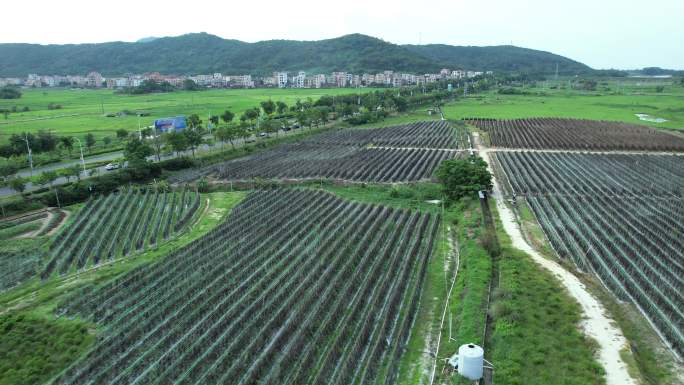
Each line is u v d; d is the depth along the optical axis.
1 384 35.81
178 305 46.44
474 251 55.44
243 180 95.00
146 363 37.69
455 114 198.25
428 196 81.25
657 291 45.50
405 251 58.38
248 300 46.22
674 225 64.19
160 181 99.00
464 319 41.50
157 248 62.50
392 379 35.31
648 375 34.47
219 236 64.50
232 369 35.91
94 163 110.44
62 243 63.69
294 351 38.16
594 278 49.66
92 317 44.59
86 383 35.97
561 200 75.31
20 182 80.56
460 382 33.72
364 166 104.31
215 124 155.38
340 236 61.12
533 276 48.84
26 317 44.81
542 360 34.88
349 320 42.16
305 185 91.81
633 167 98.75
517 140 135.25
